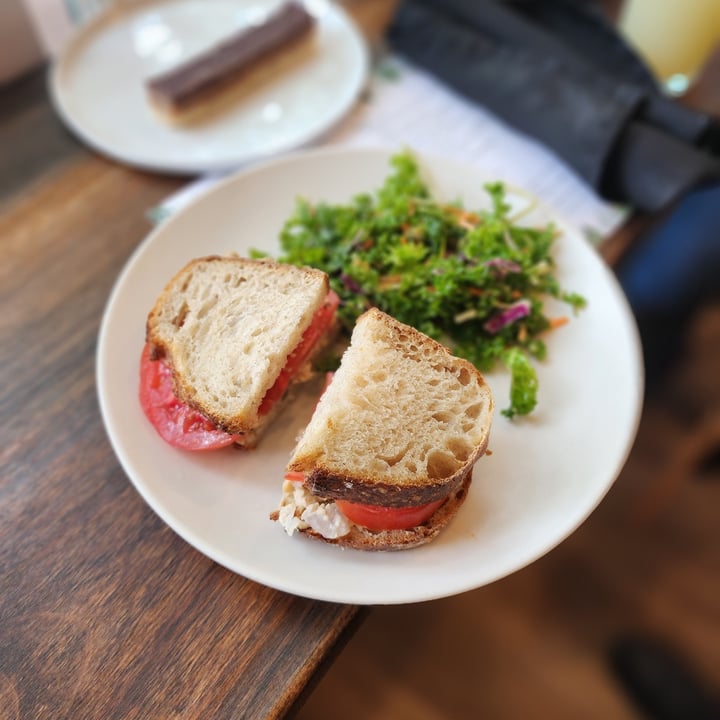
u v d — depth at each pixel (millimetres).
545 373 301
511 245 328
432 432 251
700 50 438
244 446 275
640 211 378
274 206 351
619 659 451
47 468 281
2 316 327
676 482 496
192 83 396
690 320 455
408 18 431
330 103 420
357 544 247
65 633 242
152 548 261
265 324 279
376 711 426
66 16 473
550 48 402
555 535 251
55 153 396
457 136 412
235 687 232
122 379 286
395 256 318
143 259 318
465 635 458
